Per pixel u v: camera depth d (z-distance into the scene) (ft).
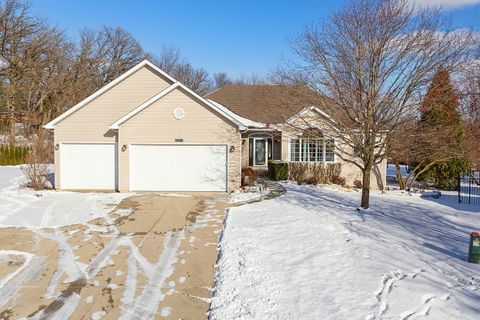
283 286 20.42
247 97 79.30
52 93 136.36
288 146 67.10
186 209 41.11
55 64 140.87
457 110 50.72
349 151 65.21
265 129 65.98
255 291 19.84
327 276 21.79
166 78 55.67
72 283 21.20
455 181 67.31
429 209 45.01
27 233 31.24
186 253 26.50
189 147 52.80
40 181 53.72
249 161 73.67
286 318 16.92
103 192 52.65
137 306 18.53
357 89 38.37
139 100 55.47
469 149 52.54
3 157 93.50
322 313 17.30
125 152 52.49
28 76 128.26
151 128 52.49
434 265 23.81
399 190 63.52
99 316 17.51
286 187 57.21
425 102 37.91
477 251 24.22
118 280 21.70
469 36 37.29
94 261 24.79
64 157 53.93
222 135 52.70
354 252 26.25
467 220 38.86
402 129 38.14
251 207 41.98
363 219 36.68
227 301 18.78
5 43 124.47
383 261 24.41
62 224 34.37
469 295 19.26
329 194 52.26
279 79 46.80
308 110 45.24
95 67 161.58
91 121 54.29
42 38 129.70
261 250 26.58
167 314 17.75
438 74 38.04
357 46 37.76
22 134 130.00
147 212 39.52
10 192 50.57
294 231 31.68
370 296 19.07
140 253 26.48
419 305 18.07
